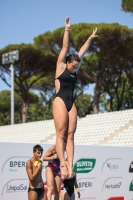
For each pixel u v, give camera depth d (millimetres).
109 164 18094
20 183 15344
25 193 15453
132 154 19062
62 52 7113
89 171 17344
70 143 7000
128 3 47312
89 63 55781
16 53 52219
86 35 48844
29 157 15617
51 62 58688
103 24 49500
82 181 17094
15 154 15281
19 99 78875
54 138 39625
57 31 52750
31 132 45188
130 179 18859
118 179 18391
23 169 15453
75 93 68500
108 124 37844
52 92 72250
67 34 7180
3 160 15008
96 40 49906
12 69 53250
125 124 36312
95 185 17531
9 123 82188
